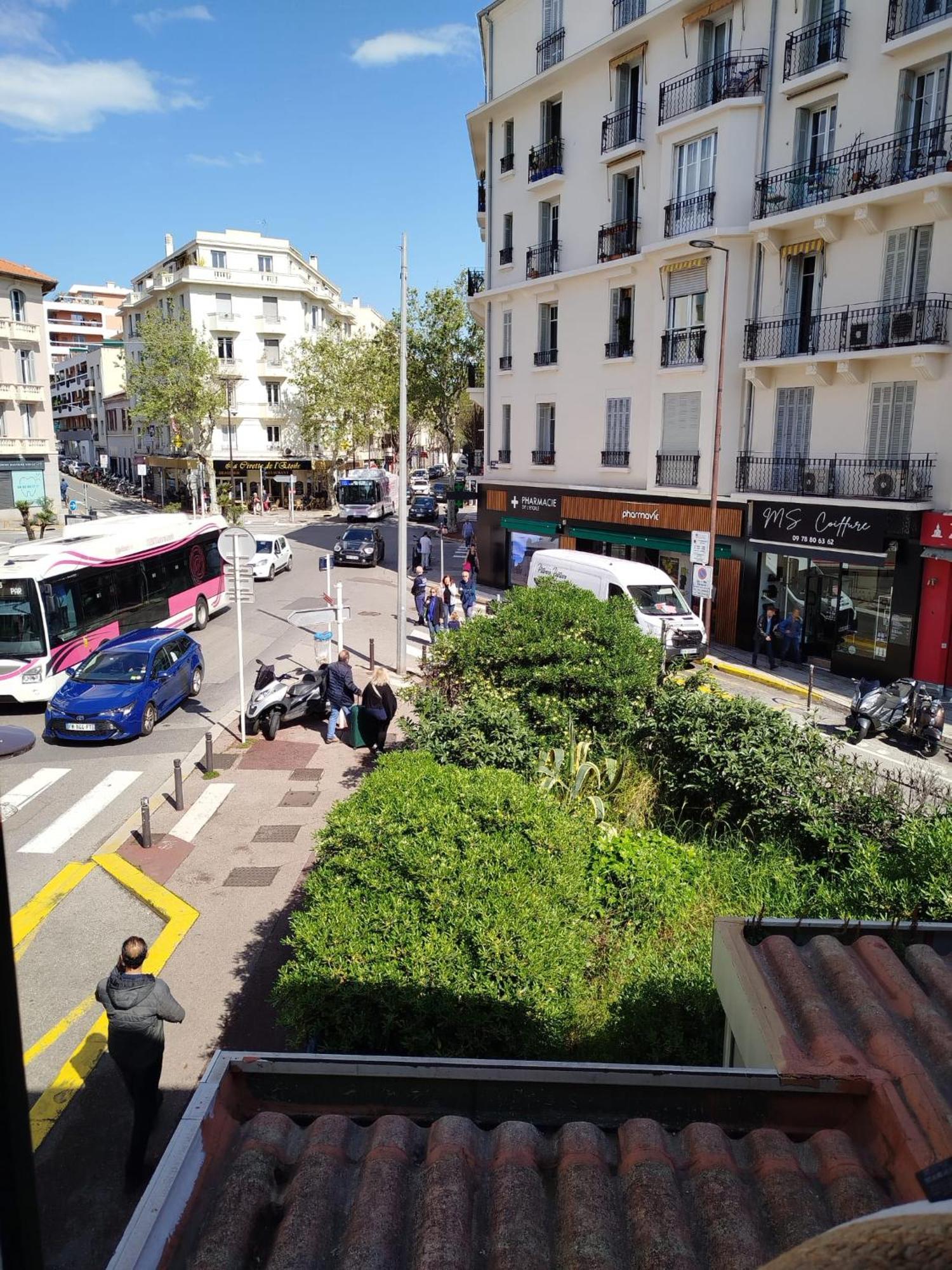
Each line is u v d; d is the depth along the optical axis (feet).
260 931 30.48
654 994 22.59
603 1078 11.26
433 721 33.27
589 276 87.25
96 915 31.96
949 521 59.06
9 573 54.60
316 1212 9.05
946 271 59.11
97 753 48.60
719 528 75.56
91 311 366.43
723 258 71.67
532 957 18.80
